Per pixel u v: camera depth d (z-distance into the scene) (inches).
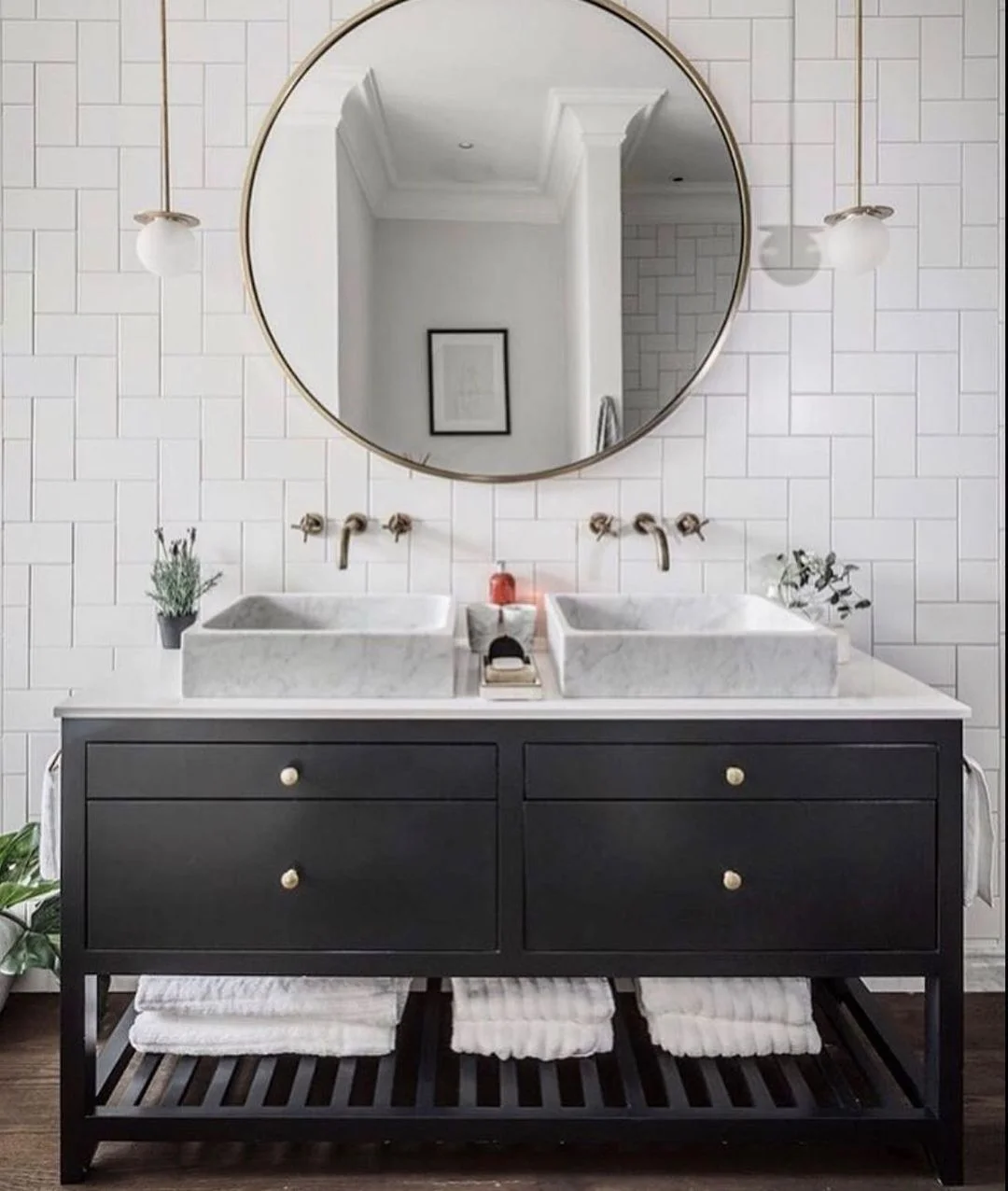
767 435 89.6
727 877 66.8
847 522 90.1
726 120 87.4
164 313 88.3
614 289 87.3
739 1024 72.4
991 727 91.1
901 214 88.7
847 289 89.0
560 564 90.1
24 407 88.7
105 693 70.2
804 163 88.1
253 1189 67.6
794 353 89.2
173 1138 68.1
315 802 67.0
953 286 88.9
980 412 89.4
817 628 70.9
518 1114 68.1
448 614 77.2
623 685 68.7
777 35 87.6
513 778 67.0
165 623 85.1
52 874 69.6
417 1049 82.0
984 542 90.2
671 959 67.3
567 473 88.6
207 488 89.3
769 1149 72.2
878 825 67.1
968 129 88.4
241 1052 71.0
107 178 87.7
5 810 90.7
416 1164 70.4
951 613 90.6
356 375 87.6
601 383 87.7
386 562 90.0
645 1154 71.6
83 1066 67.6
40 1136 72.8
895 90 88.1
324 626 85.9
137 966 67.4
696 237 87.2
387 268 87.0
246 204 86.5
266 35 87.0
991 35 88.2
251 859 67.2
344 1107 69.2
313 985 72.4
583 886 67.3
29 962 77.8
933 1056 67.9
